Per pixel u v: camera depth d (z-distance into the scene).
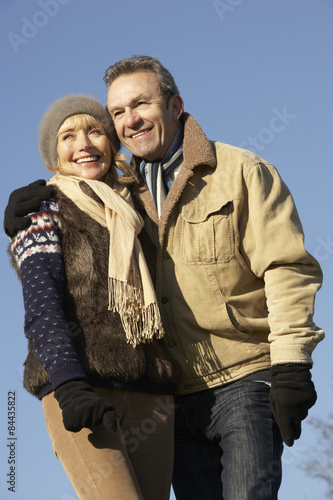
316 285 3.30
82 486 2.87
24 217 3.03
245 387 3.28
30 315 2.91
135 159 3.59
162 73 3.50
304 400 3.07
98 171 3.34
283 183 3.47
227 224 3.35
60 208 3.09
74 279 3.00
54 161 3.40
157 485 3.06
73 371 2.81
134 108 3.46
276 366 3.13
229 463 3.17
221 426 3.28
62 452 2.92
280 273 3.28
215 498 3.40
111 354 2.93
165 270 3.37
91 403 2.72
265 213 3.34
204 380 3.32
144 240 3.37
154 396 3.08
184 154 3.46
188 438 3.43
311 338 3.17
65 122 3.35
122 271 3.03
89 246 3.04
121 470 2.86
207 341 3.32
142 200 3.49
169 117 3.50
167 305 3.36
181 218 3.39
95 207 3.15
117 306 2.98
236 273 3.34
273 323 3.21
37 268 2.96
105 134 3.39
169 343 3.36
